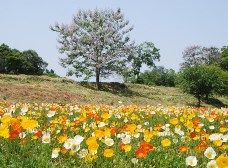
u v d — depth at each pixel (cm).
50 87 4450
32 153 585
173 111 1394
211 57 9050
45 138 624
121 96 4825
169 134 763
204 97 5662
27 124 562
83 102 3838
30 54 9319
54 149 589
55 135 722
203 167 565
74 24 5288
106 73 5350
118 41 5403
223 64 8975
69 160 579
